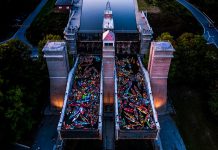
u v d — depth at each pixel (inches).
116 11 4544.8
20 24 5438.0
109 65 3312.0
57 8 5497.1
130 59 3983.8
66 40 3944.4
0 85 2844.5
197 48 3860.7
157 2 6063.0
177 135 3275.1
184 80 3998.5
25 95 3161.9
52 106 3560.5
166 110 3607.3
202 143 3179.1
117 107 3004.4
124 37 4183.1
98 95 3253.0
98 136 2851.9
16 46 3408.0
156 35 5027.1
